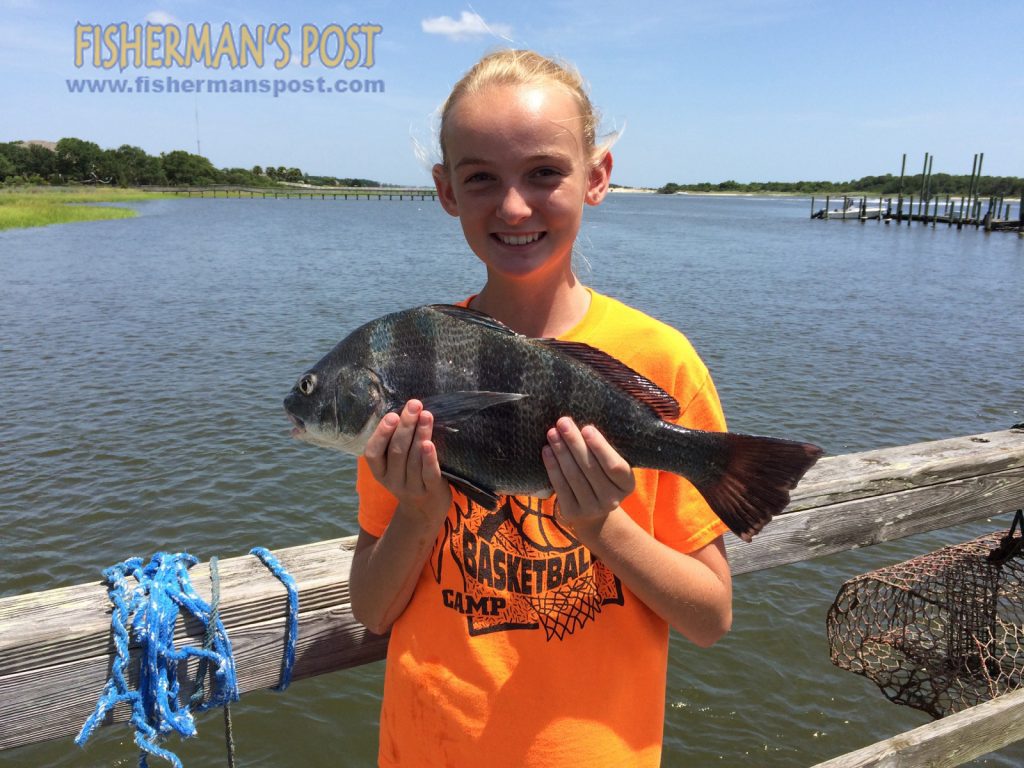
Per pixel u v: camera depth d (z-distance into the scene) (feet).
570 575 6.24
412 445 5.36
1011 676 11.66
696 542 6.40
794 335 61.52
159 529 26.45
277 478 30.68
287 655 7.16
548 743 5.92
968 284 97.50
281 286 84.94
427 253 132.87
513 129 5.85
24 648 6.20
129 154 510.17
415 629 6.49
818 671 19.58
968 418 39.99
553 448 5.31
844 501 9.81
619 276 100.73
